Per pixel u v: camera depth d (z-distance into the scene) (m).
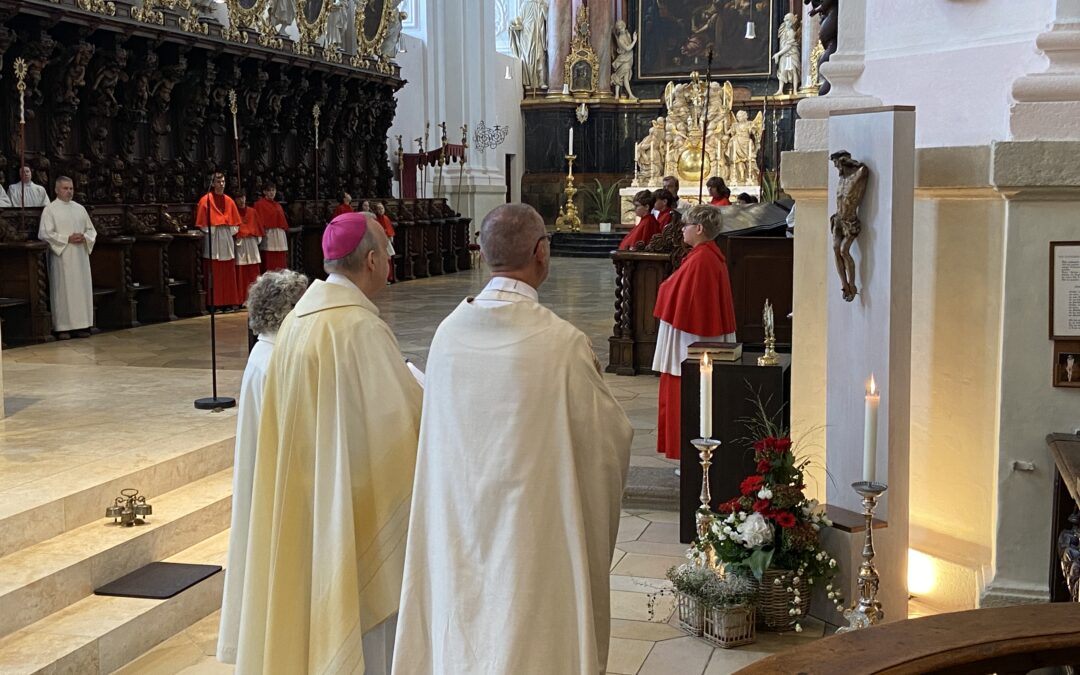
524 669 2.78
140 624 4.43
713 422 5.46
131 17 13.23
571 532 2.81
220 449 6.13
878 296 4.32
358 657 3.23
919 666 1.53
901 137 4.21
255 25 16.30
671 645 4.42
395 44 20.86
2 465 5.55
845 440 4.56
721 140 26.25
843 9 5.15
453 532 2.88
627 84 29.53
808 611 4.61
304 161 18.55
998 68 4.55
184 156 15.09
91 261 12.83
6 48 11.46
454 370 2.90
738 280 9.50
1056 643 1.60
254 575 3.47
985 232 4.46
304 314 3.41
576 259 25.88
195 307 14.15
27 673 3.88
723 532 4.46
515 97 29.03
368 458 3.32
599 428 2.89
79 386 7.94
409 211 20.62
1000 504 4.38
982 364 4.52
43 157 12.66
